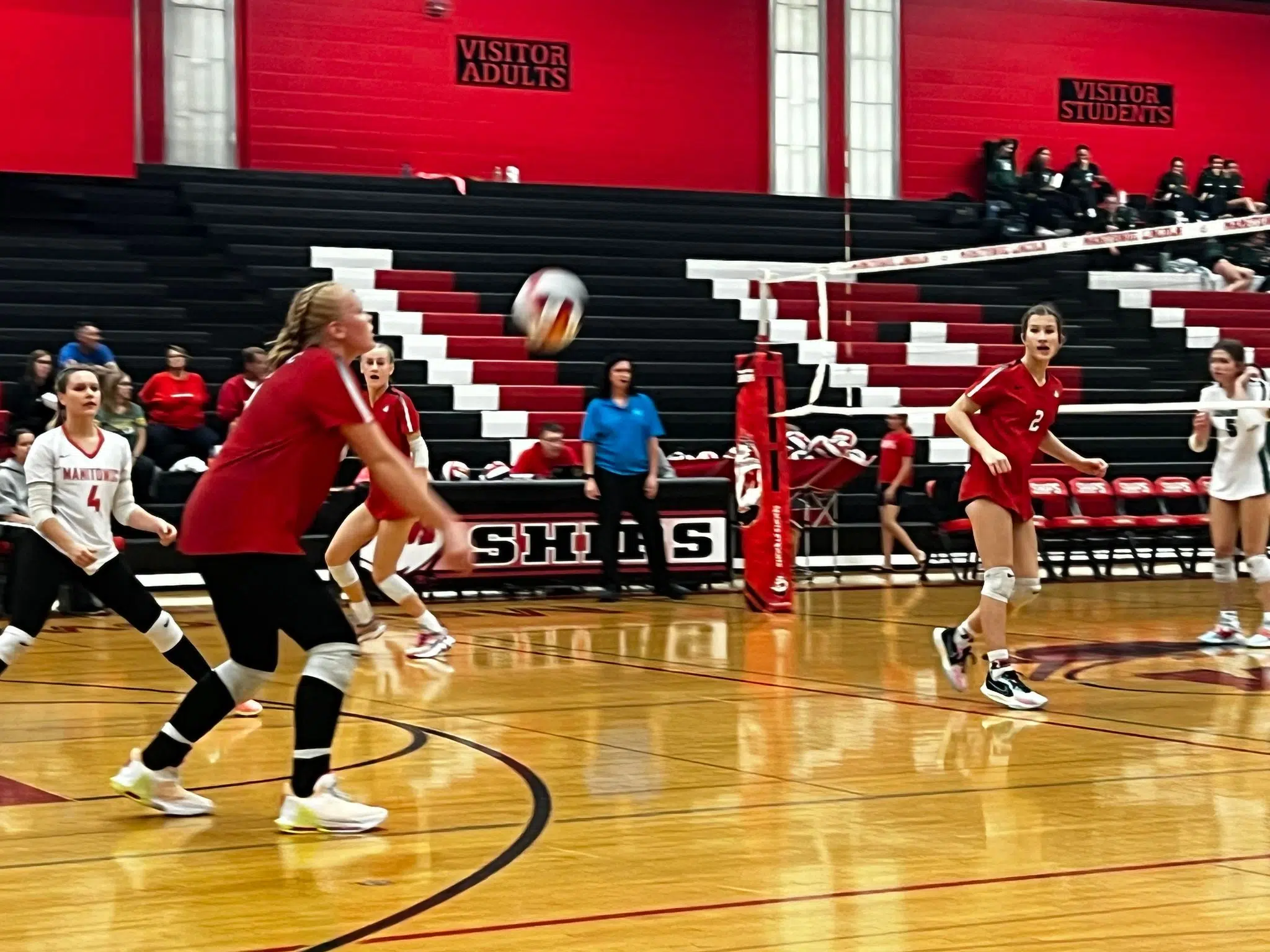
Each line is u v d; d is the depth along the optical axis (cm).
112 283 1662
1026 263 2122
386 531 904
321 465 454
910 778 531
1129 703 705
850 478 1462
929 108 2348
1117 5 2430
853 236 2061
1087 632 1020
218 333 1638
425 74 2088
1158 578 1545
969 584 1448
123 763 573
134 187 1855
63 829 462
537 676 812
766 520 1172
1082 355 1988
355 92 2056
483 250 1870
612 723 656
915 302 2008
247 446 448
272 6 2017
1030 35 2391
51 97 1886
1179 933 346
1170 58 2466
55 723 667
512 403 1697
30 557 612
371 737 622
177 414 1405
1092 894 379
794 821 464
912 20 2336
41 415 1285
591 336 1805
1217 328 2112
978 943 339
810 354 1867
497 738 618
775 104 2275
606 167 2186
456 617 1158
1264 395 926
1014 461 698
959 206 2200
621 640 986
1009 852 423
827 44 2298
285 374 449
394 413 890
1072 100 2416
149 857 427
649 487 1277
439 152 2098
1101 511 1620
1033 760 564
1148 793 504
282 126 2028
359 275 1764
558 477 1401
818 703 711
